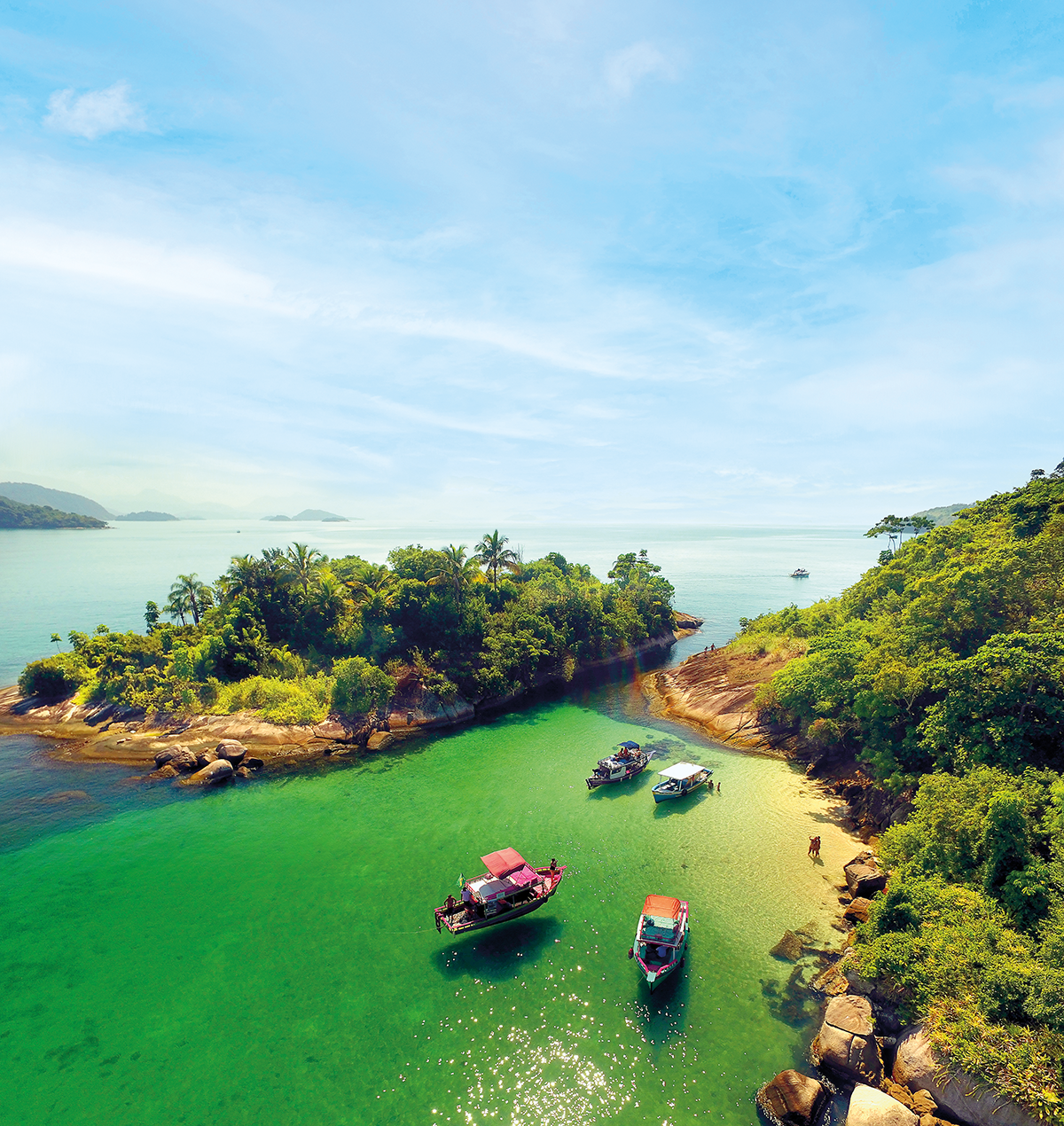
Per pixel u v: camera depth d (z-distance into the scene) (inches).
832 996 927.7
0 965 1064.8
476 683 2586.1
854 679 1675.7
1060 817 903.7
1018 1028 707.4
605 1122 749.3
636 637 3823.8
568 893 1230.3
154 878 1327.5
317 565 3191.4
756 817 1525.6
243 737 2111.2
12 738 2230.6
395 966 1039.6
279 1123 767.1
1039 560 1695.4
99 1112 790.5
